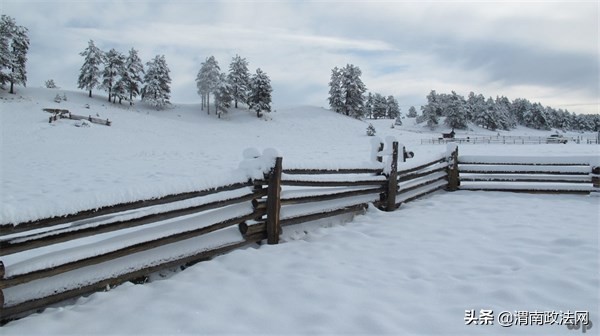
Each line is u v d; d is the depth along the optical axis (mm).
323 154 20250
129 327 2627
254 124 55500
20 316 2854
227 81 63969
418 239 4699
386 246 4434
